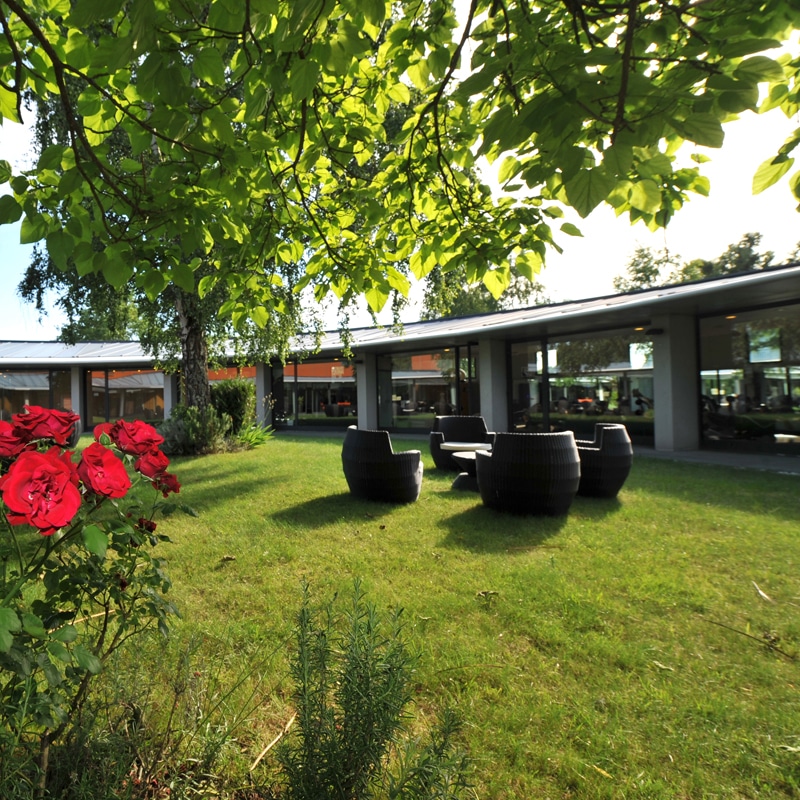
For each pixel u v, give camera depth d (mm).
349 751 1535
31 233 2629
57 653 1244
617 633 3221
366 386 18812
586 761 2137
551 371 14977
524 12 2225
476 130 3293
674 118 1612
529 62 1769
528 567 4285
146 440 1693
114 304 12148
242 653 2900
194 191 2965
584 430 14250
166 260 3016
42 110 10133
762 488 7438
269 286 4027
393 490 6672
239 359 13180
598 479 6824
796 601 3666
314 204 3855
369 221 3707
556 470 5824
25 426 1547
